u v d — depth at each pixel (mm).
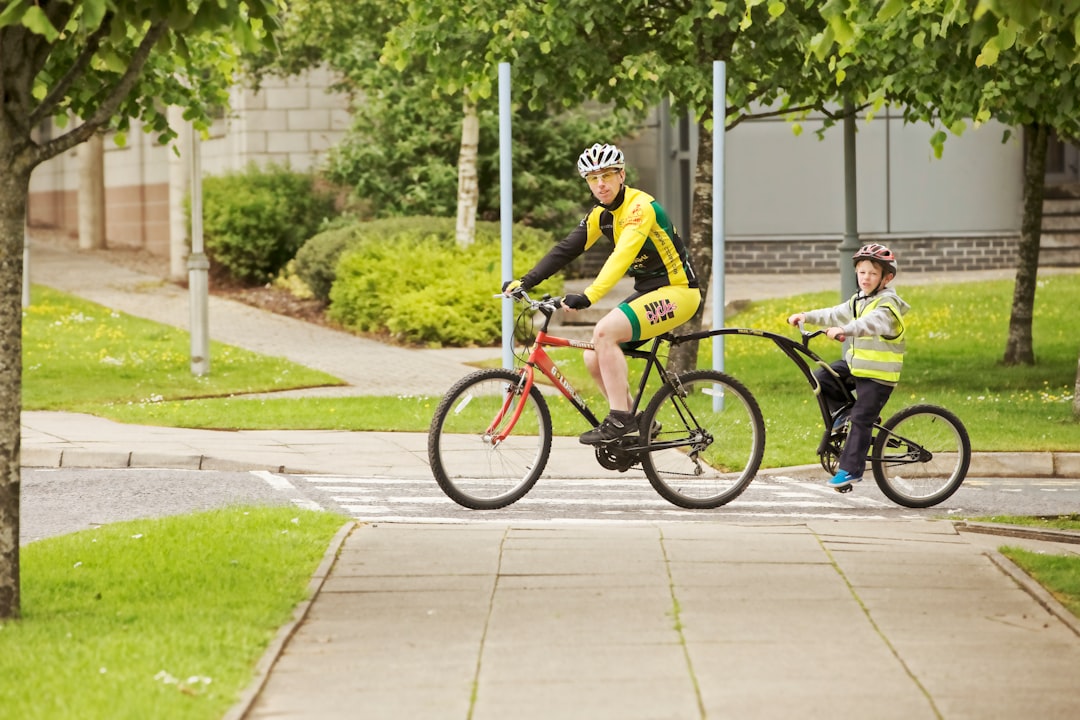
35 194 50094
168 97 20250
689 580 8961
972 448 15445
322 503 12859
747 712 6414
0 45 7977
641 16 20672
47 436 16891
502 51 19859
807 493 13742
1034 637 7688
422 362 25859
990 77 18234
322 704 6602
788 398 20297
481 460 12195
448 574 9148
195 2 8672
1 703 6410
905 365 23766
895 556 9711
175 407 19547
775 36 19188
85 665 7027
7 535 8125
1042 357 24281
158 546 10008
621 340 11758
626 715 6387
